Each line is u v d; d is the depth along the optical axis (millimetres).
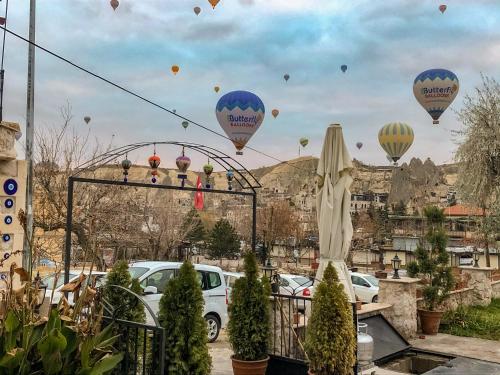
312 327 6152
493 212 21766
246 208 64375
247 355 6566
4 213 7762
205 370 5723
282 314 7051
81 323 4070
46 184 19109
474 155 21891
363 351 6859
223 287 12133
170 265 11508
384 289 11141
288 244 57969
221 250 56812
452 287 12023
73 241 19922
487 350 10086
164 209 30234
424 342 10711
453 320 12164
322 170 9211
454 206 56875
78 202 19328
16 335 3725
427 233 12523
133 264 11719
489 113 21906
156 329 4352
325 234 9031
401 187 99875
